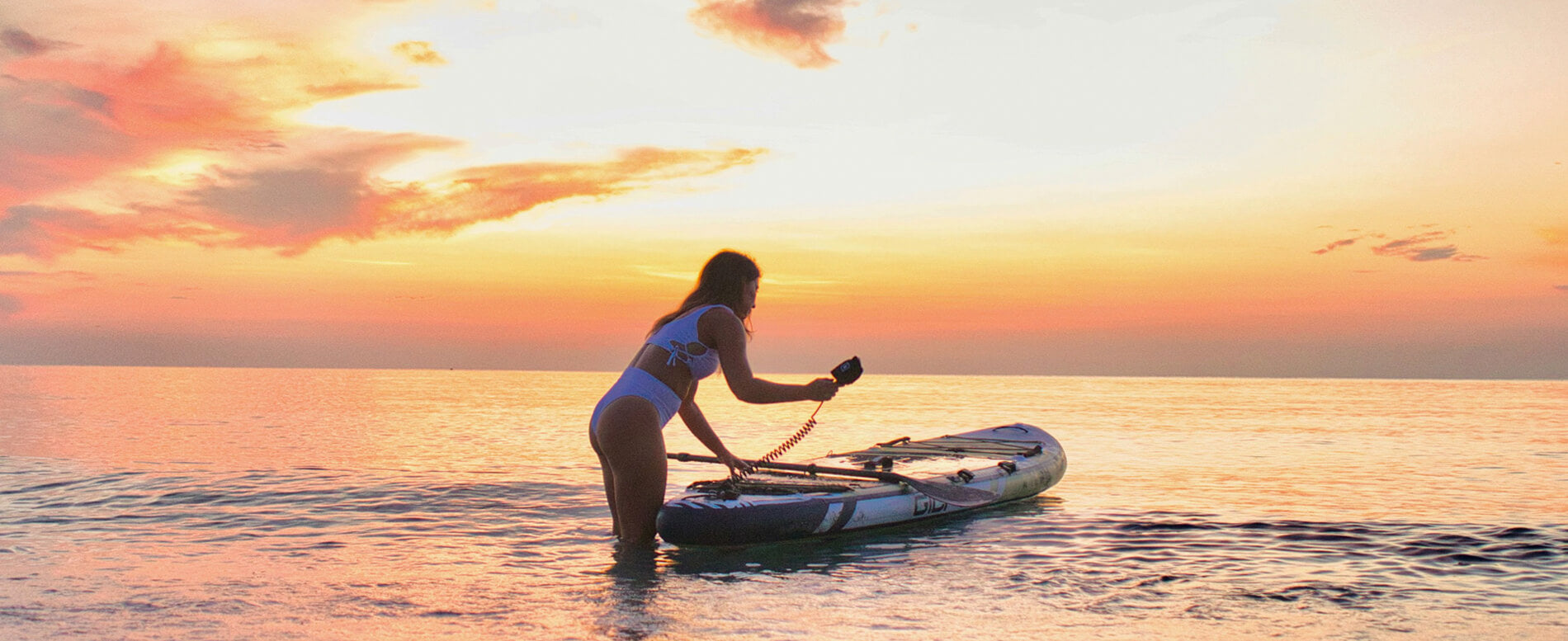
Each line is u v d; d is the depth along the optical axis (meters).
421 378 96.75
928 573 5.09
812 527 6.05
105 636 3.67
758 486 6.24
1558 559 5.59
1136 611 4.23
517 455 12.58
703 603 4.30
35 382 55.34
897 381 104.94
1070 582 4.88
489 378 101.38
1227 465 11.79
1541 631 3.93
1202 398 43.31
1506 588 4.76
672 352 5.34
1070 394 51.88
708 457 6.28
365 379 81.88
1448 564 5.40
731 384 5.09
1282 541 6.17
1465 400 40.88
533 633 3.75
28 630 3.75
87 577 4.84
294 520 6.92
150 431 16.50
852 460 8.46
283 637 3.67
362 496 8.21
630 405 5.33
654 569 5.10
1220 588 4.73
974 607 4.28
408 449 13.38
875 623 3.96
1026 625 3.96
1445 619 4.13
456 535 6.24
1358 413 27.92
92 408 25.12
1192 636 3.80
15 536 6.18
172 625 3.85
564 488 8.76
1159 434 18.11
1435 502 8.19
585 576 4.91
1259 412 28.39
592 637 3.69
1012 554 5.68
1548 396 47.38
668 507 5.54
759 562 5.35
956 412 29.00
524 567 5.15
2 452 12.08
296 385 56.12
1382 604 4.42
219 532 6.39
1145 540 6.21
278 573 4.99
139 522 6.81
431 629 3.81
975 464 8.16
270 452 12.58
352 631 3.77
